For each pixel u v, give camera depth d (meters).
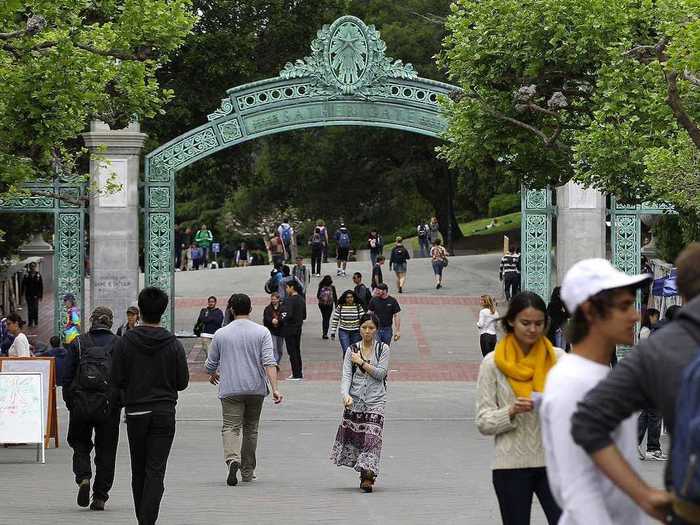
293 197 114.50
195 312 68.00
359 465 24.72
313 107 49.09
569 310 10.84
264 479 26.72
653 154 31.38
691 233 44.62
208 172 71.44
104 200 49.22
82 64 34.38
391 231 129.50
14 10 31.22
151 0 35.31
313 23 62.16
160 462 20.14
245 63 58.38
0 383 29.39
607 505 10.52
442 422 38.03
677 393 9.11
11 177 35.66
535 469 14.28
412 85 48.78
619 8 34.44
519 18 35.84
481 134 38.28
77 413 22.34
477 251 108.31
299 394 44.06
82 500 22.97
